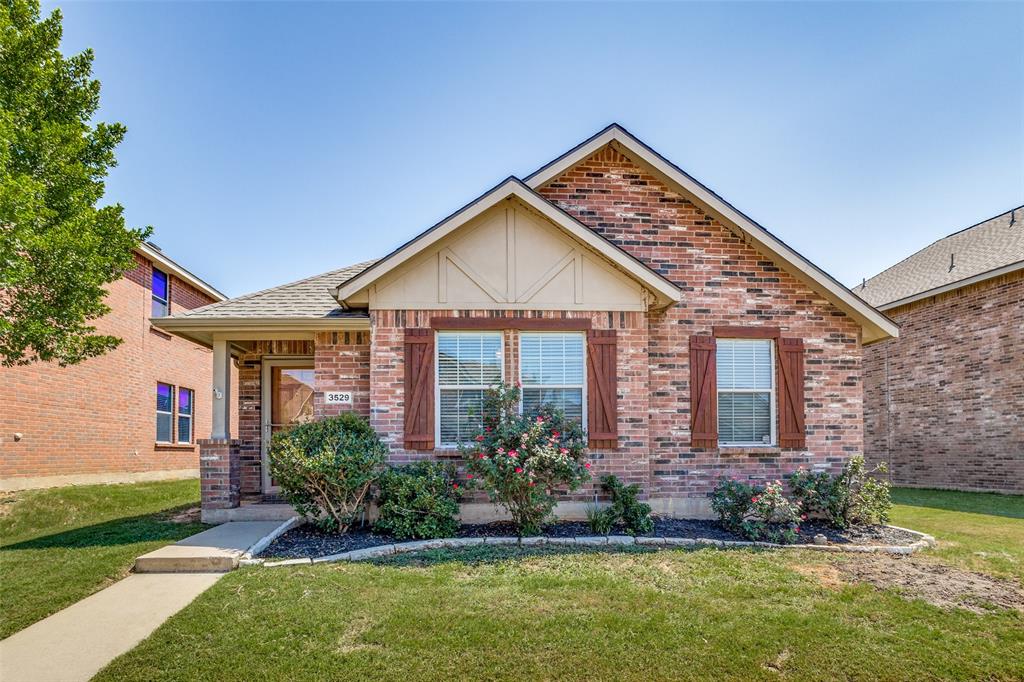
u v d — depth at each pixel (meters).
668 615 5.25
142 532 8.36
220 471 9.29
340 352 9.47
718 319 10.09
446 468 8.73
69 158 10.08
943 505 12.25
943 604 5.65
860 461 9.08
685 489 9.70
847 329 10.30
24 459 12.77
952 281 15.36
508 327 9.24
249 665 4.34
